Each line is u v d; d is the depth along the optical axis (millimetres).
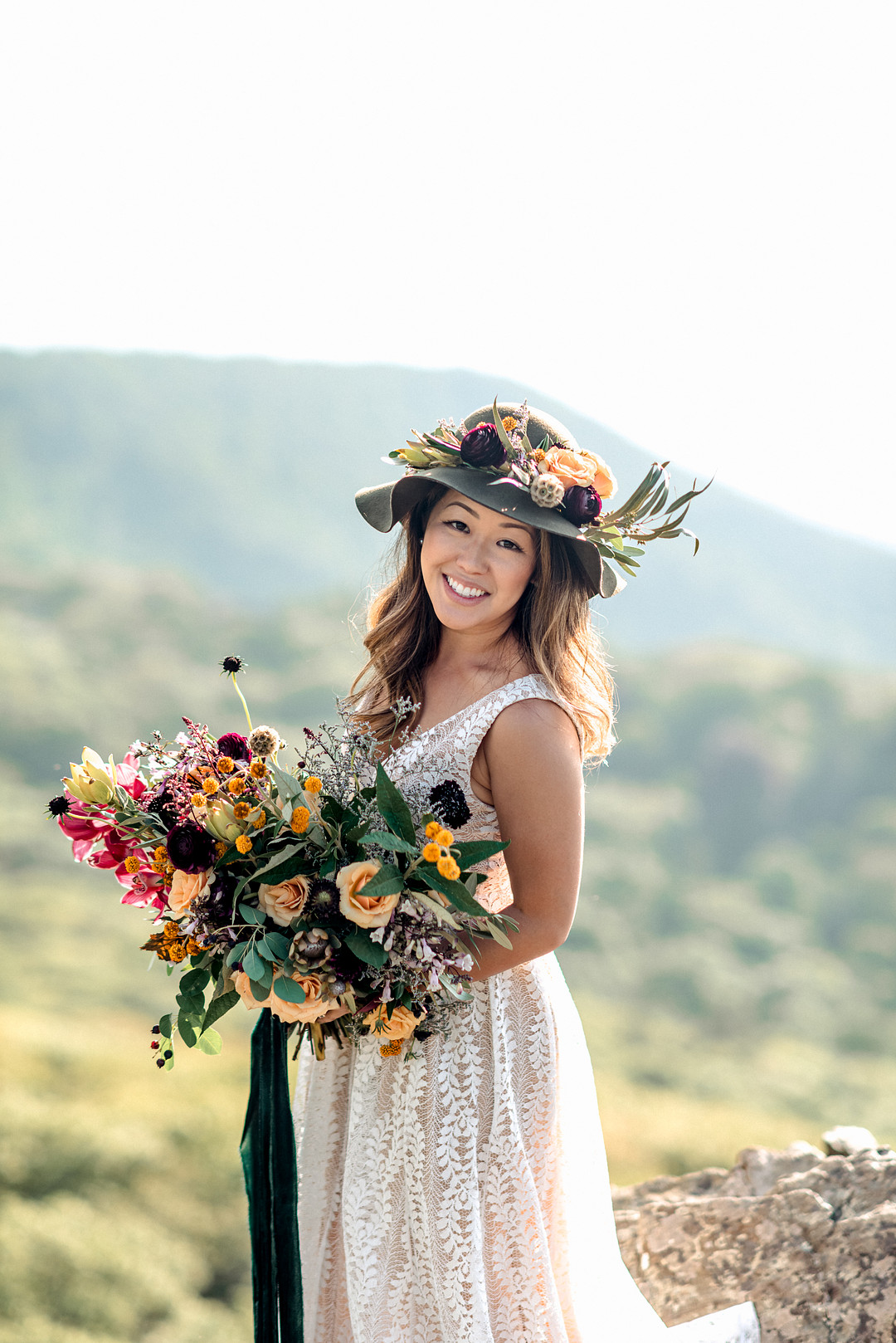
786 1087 37094
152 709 63031
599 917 50438
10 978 31984
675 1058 38781
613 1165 21750
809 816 62031
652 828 59969
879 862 56688
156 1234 14180
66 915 37500
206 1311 13367
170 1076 19734
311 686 66000
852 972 48531
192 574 102438
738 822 61438
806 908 54656
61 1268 13039
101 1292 13039
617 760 65562
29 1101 16859
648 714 67625
